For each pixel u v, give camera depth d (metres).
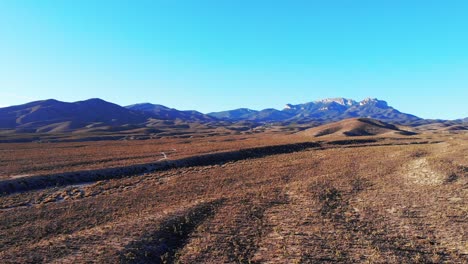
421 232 24.11
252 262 20.20
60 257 20.88
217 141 109.31
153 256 21.30
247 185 41.06
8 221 28.95
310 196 34.34
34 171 48.66
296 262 19.84
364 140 95.25
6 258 20.83
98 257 20.62
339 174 44.97
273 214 29.20
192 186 41.03
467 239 22.36
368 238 23.20
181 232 25.09
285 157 64.81
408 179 40.09
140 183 44.31
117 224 26.83
